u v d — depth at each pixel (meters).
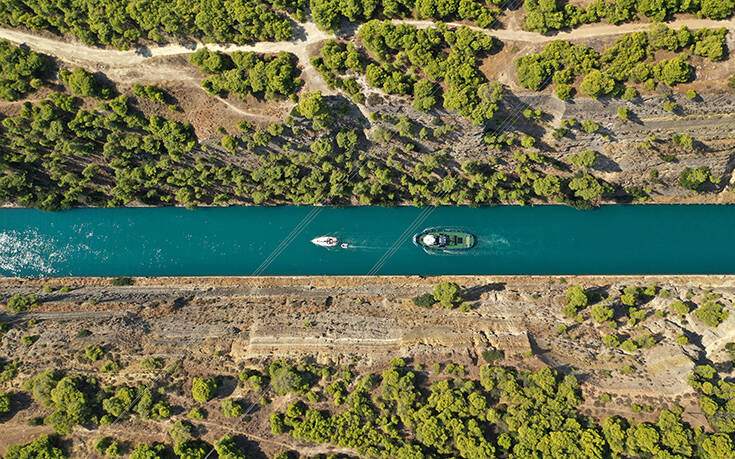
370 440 90.50
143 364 98.25
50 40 103.88
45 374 95.62
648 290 108.50
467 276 118.94
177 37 101.81
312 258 122.62
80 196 119.44
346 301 113.06
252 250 123.31
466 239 119.94
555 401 89.25
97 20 99.44
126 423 94.50
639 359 96.50
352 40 101.25
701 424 85.75
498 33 99.06
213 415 94.38
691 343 98.19
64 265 123.62
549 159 109.62
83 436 93.75
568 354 98.44
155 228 123.88
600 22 96.56
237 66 101.50
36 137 107.00
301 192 117.75
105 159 113.62
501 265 119.94
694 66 94.38
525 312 107.56
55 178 116.88
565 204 117.62
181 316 109.81
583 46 94.81
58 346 101.50
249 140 105.31
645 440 83.81
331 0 96.81
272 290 117.31
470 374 95.38
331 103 102.06
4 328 105.00
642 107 97.75
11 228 124.81
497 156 110.25
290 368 96.31
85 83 100.69
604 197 116.19
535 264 119.19
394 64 100.31
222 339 103.38
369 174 115.44
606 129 102.19
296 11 99.44
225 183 115.88
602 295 109.44
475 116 97.81
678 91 95.25
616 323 102.88
